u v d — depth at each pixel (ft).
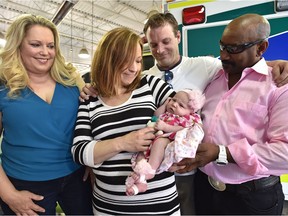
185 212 5.31
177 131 4.00
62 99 4.66
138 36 4.12
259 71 4.00
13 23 4.47
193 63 5.49
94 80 4.32
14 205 4.28
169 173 4.04
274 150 3.55
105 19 32.58
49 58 4.60
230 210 4.38
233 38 3.90
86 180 5.12
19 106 4.28
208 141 4.26
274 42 6.43
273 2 6.27
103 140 4.02
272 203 4.20
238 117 4.02
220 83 4.69
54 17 22.95
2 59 4.54
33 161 4.36
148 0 26.68
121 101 4.20
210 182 4.56
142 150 3.77
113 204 3.92
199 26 6.91
